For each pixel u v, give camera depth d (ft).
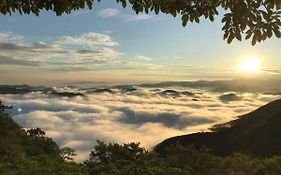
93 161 160.97
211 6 20.18
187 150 230.68
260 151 453.99
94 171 147.23
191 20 20.83
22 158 114.73
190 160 223.30
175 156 228.63
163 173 161.58
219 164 219.61
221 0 19.19
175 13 20.97
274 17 17.94
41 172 107.45
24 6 23.82
